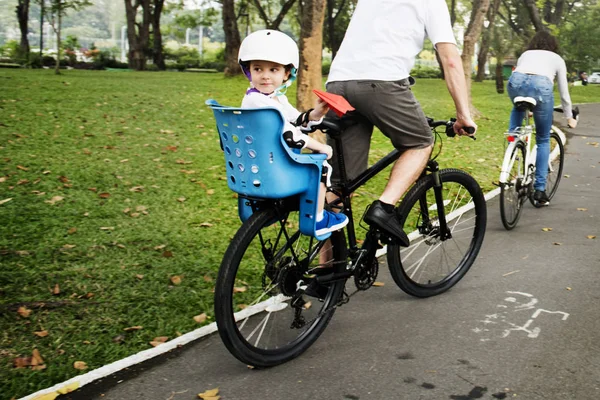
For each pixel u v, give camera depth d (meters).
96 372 3.08
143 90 15.66
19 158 7.36
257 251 4.33
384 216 3.54
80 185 6.44
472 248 4.36
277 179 2.95
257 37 3.12
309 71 10.06
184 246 4.91
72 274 4.25
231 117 2.92
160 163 7.65
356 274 3.61
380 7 3.56
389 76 3.47
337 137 3.49
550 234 5.58
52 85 15.48
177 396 2.93
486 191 7.40
